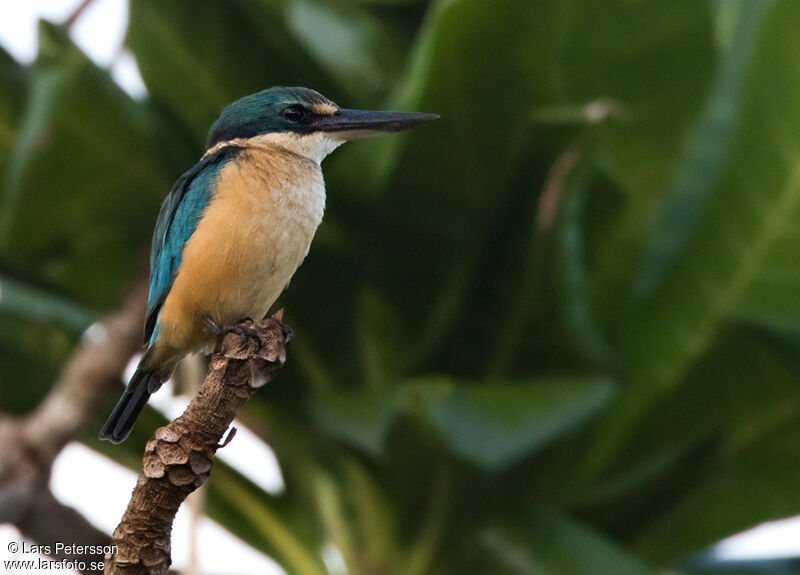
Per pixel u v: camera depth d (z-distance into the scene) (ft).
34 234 32.78
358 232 31.73
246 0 32.37
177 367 29.94
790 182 31.07
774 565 34.42
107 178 32.04
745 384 32.37
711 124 33.60
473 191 30.37
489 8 28.32
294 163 29.04
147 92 33.60
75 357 31.35
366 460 29.89
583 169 29.25
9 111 32.65
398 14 35.22
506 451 27.17
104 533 29.50
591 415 28.12
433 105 29.71
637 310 32.37
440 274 31.71
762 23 31.07
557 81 29.53
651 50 31.96
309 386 32.68
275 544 32.83
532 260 29.71
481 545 30.37
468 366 31.53
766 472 32.91
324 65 34.86
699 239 31.99
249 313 28.40
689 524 33.40
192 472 19.98
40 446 29.68
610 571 28.84
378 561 31.27
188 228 27.81
